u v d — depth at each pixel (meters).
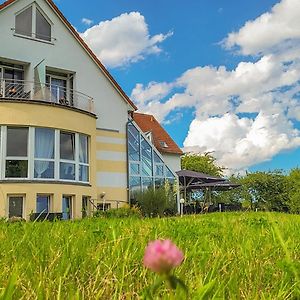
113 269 2.24
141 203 21.38
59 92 20.59
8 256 2.75
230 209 25.34
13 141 17.77
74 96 21.52
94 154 20.67
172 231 4.45
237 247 3.22
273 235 3.59
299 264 1.97
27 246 3.12
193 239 3.89
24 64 21.20
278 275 2.21
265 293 1.80
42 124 18.17
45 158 18.27
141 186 23.73
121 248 2.74
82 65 22.80
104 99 23.23
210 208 24.73
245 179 42.97
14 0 20.73
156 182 24.59
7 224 6.21
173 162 38.72
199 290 1.46
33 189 17.50
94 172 20.59
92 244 3.36
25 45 20.95
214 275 2.08
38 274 2.09
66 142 19.39
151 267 0.87
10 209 17.14
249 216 9.38
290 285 1.96
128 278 1.99
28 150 17.84
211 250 2.91
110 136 23.02
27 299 1.67
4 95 18.25
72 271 2.25
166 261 0.87
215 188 31.95
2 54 20.22
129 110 24.11
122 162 23.12
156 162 24.95
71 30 22.52
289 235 4.24
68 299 1.68
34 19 21.44
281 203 41.31
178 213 23.41
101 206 21.52
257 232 4.73
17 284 1.78
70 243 3.14
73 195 19.08
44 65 20.59
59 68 22.00
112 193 22.34
